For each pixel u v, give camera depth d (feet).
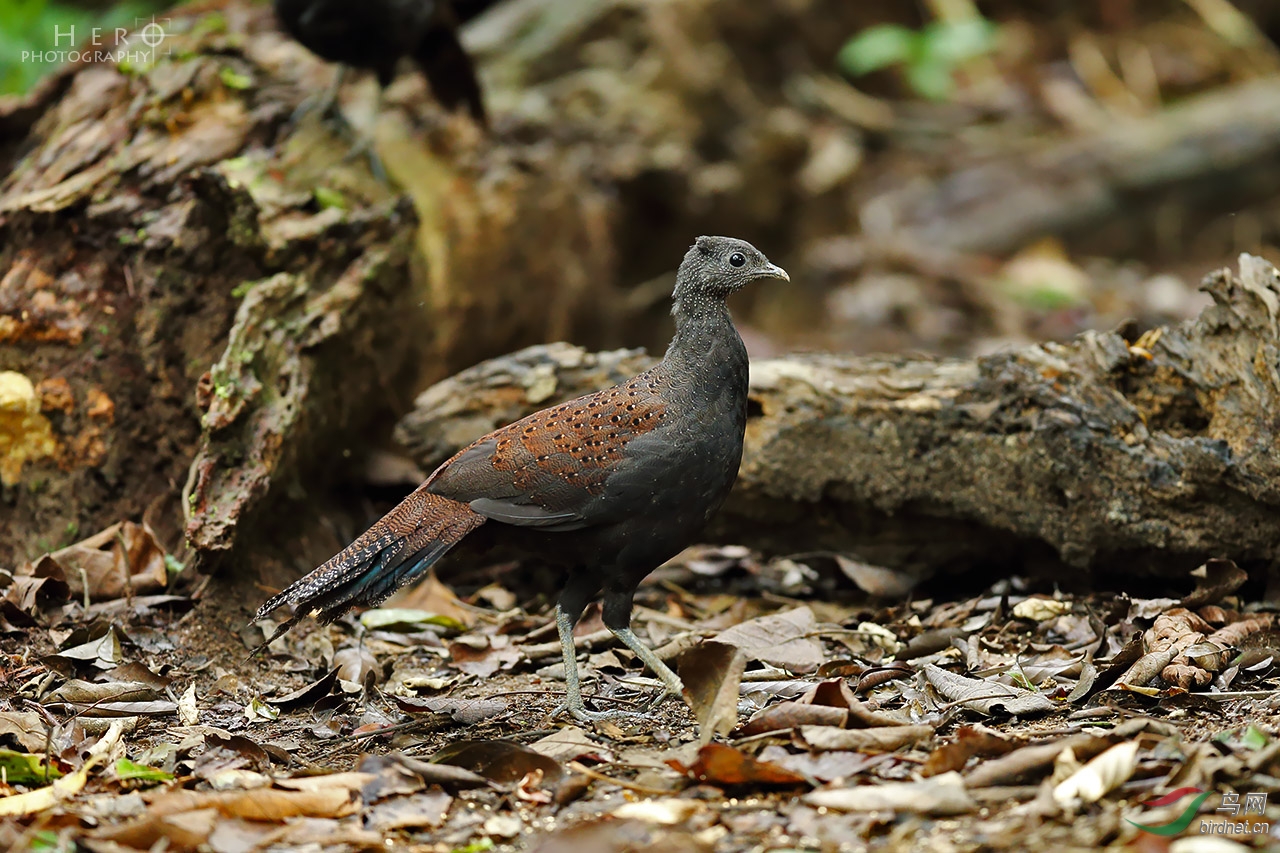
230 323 35.04
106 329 34.42
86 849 17.62
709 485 24.73
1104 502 30.40
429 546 24.22
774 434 33.30
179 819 18.42
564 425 24.66
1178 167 77.25
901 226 77.00
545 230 48.98
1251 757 18.86
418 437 35.06
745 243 25.31
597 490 24.16
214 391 31.37
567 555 25.12
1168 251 79.51
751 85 72.54
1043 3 96.22
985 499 31.96
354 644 30.55
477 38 59.82
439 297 41.78
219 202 34.71
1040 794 18.24
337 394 36.40
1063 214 78.02
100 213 35.24
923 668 25.90
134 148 37.29
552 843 17.88
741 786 19.94
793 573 36.86
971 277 72.64
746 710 24.84
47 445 33.35
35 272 34.88
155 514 33.27
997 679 26.03
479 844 18.70
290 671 29.40
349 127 41.65
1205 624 27.58
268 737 24.90
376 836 18.61
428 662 30.27
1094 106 90.68
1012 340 65.51
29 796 20.31
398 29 39.40
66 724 24.56
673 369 25.18
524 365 35.01
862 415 32.81
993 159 81.97
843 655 29.35
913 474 32.55
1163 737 20.35
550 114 57.36
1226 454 28.96
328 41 39.40
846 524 34.32
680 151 60.13
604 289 54.34
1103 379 30.96
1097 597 31.55
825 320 69.21
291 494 33.78
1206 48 94.22
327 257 36.50
